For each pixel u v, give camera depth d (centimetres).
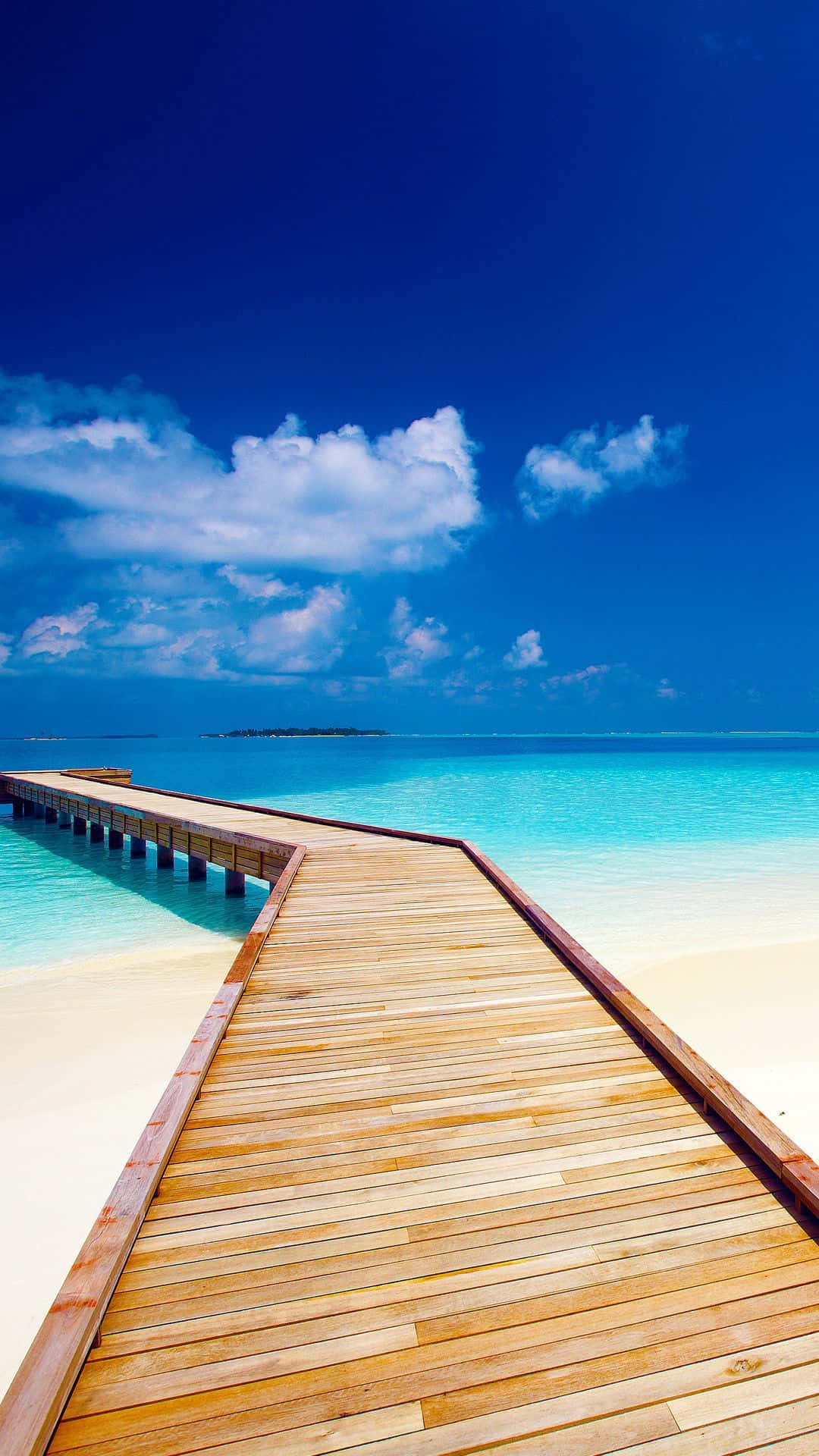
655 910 1125
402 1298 259
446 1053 438
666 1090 396
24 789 2455
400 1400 223
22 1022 713
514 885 791
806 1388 228
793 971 851
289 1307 254
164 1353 236
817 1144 496
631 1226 293
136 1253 277
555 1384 229
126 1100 559
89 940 1027
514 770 4778
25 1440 191
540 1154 339
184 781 4234
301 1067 420
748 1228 293
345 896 792
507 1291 262
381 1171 328
